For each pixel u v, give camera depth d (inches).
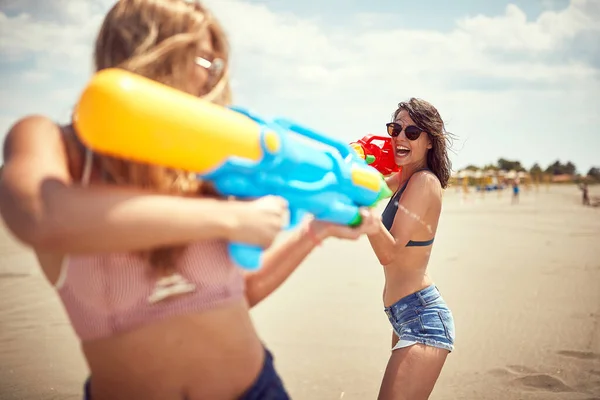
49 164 44.0
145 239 42.2
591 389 173.3
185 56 53.6
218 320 54.8
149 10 53.6
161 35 53.5
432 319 122.9
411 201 124.5
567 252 462.3
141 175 52.1
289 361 191.5
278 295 284.5
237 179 49.9
